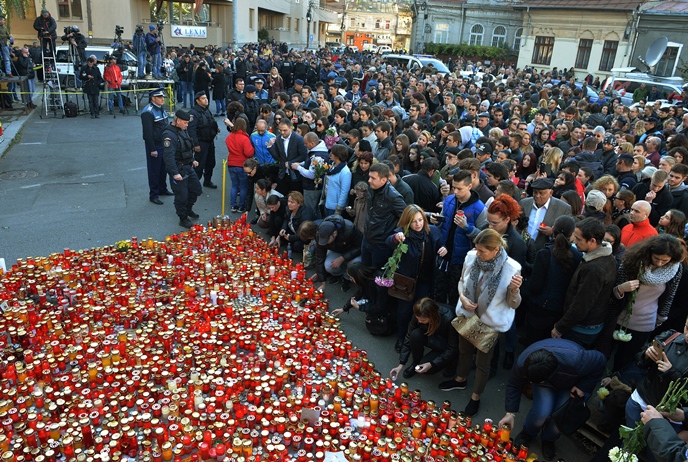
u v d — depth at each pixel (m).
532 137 10.75
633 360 4.44
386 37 86.44
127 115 17.39
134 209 9.18
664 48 25.50
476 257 4.49
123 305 5.79
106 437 4.04
